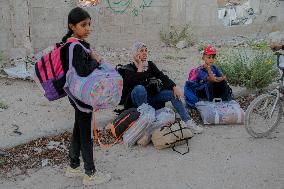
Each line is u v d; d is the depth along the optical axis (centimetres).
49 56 367
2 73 765
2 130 525
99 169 444
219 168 450
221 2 1240
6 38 836
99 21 1015
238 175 436
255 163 462
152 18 1089
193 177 431
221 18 1183
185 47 1077
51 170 443
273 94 519
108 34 1037
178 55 988
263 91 702
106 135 526
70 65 359
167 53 1009
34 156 470
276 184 418
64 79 370
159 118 501
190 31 1121
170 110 519
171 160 467
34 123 550
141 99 520
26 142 496
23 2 838
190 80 603
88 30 373
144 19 1077
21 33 848
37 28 904
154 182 420
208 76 583
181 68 859
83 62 359
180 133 486
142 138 495
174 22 1105
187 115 539
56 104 629
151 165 455
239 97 679
